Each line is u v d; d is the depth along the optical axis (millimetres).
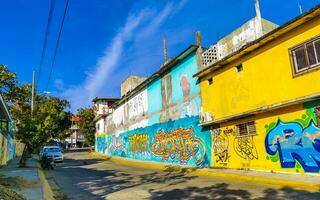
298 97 12945
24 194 10156
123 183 13617
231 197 9328
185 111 22125
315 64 12352
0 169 19625
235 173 14422
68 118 53812
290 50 13477
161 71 25703
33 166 22312
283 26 13172
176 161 23078
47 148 31328
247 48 15445
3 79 31250
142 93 30859
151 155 27812
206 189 11062
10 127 30938
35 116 23812
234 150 16844
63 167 23734
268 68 14648
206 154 19391
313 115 12289
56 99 51406
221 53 19391
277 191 9961
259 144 15062
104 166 24250
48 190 11797
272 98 14336
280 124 13875
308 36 12688
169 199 9492
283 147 13648
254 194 9633
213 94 18875
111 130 42688
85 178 16047
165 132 25141
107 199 9922
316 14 12156
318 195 8953
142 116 30562
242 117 16203
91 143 57688
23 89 33812
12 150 34188
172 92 24281
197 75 19891
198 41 20828
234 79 17016
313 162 12195
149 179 14875
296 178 11562
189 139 21438
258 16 17312
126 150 35219
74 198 10422
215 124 18562
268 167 14422
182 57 22484
